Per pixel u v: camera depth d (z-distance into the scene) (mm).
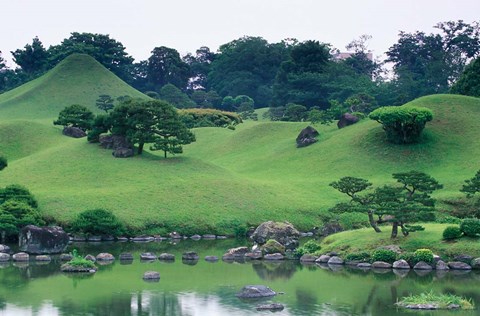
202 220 78375
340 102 177250
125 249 66562
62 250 64750
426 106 119688
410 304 39719
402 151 104750
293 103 176750
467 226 55062
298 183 94750
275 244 62750
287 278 49938
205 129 145875
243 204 83000
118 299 41969
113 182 91312
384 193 58312
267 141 129875
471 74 135750
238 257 61656
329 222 76188
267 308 39281
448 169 97188
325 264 57250
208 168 98875
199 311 38781
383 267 54125
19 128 131375
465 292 43812
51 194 82812
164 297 42719
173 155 107750
